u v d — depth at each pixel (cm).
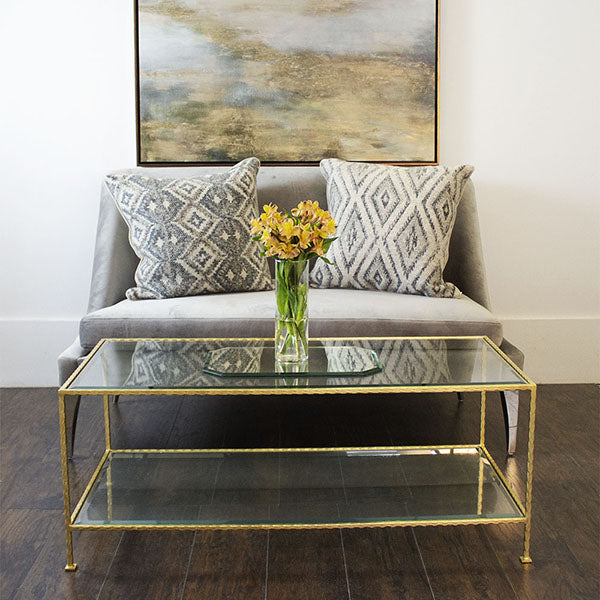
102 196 297
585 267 322
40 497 218
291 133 308
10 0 299
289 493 198
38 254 317
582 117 312
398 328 243
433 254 269
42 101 306
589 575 178
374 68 304
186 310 247
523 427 271
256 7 300
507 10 305
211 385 180
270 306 250
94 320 244
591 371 326
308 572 180
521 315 324
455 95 310
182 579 177
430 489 200
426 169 280
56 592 172
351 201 277
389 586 174
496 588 173
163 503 192
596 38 307
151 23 299
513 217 318
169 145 308
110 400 296
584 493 220
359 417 279
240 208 277
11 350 321
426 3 301
